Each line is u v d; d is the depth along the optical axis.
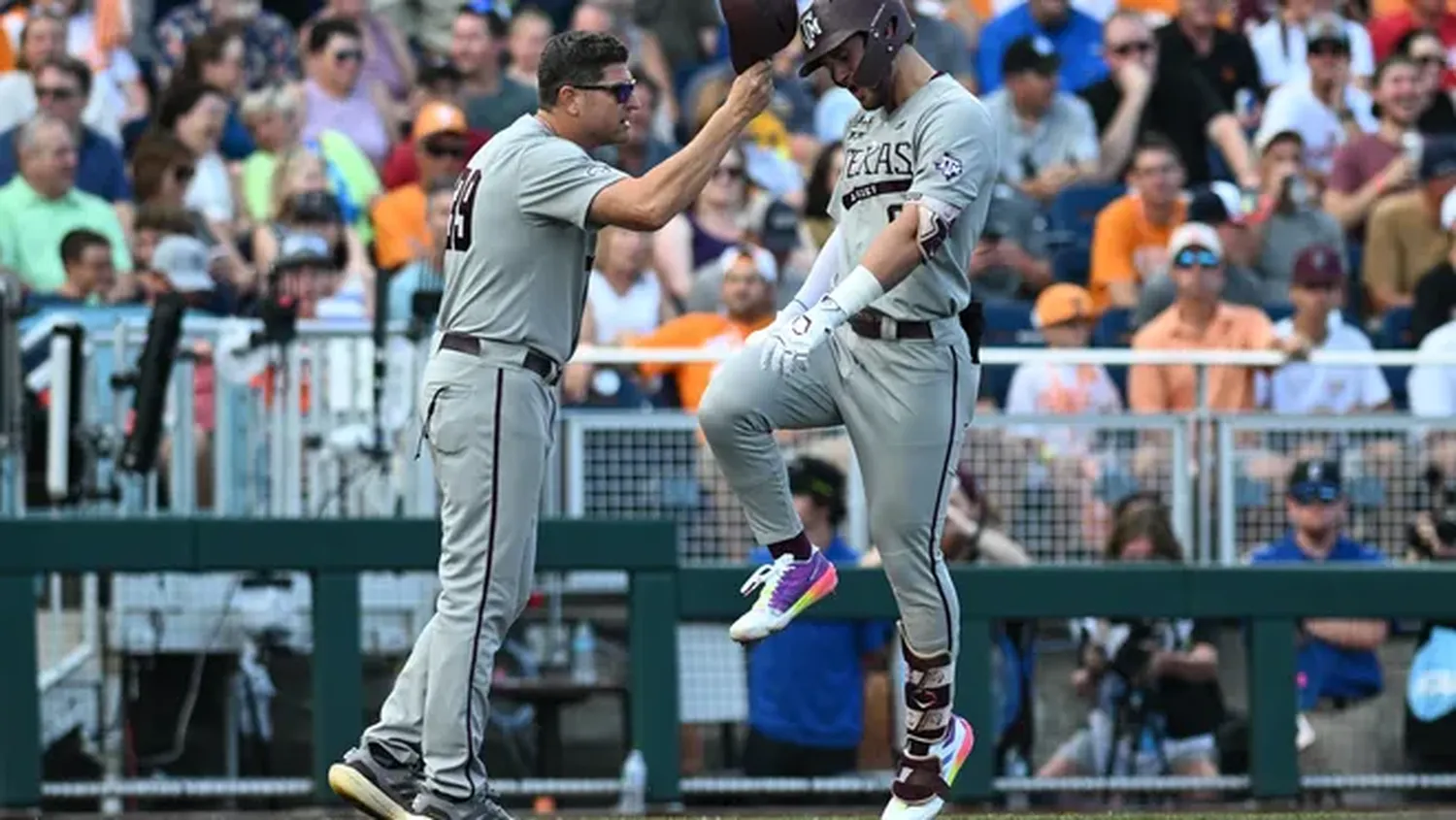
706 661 35.22
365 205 45.25
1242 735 35.19
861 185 21.33
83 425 35.56
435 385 21.53
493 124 46.72
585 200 20.94
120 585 36.28
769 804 34.44
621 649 37.16
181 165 42.75
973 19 52.31
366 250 43.88
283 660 36.47
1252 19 51.59
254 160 45.75
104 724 36.31
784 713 34.44
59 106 44.16
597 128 21.53
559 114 21.53
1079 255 44.84
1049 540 36.69
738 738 35.22
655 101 46.66
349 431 35.34
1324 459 36.97
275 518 33.31
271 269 39.00
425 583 36.75
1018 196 44.94
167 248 40.72
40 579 36.62
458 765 21.61
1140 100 48.31
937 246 20.52
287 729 36.44
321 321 37.22
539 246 21.31
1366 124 50.25
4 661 32.78
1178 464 36.97
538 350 21.48
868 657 34.75
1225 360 36.94
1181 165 44.91
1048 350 37.22
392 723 22.28
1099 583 33.69
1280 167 46.50
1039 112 47.47
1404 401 40.53
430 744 21.64
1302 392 39.34
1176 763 34.97
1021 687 34.62
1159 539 35.94
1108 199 45.69
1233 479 37.00
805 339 20.14
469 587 21.61
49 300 40.69
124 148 48.06
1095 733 34.78
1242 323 39.84
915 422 21.58
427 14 51.09
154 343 33.62
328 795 33.34
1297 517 36.69
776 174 47.47
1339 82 49.25
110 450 35.75
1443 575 33.88
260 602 36.44
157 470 36.31
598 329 41.44
